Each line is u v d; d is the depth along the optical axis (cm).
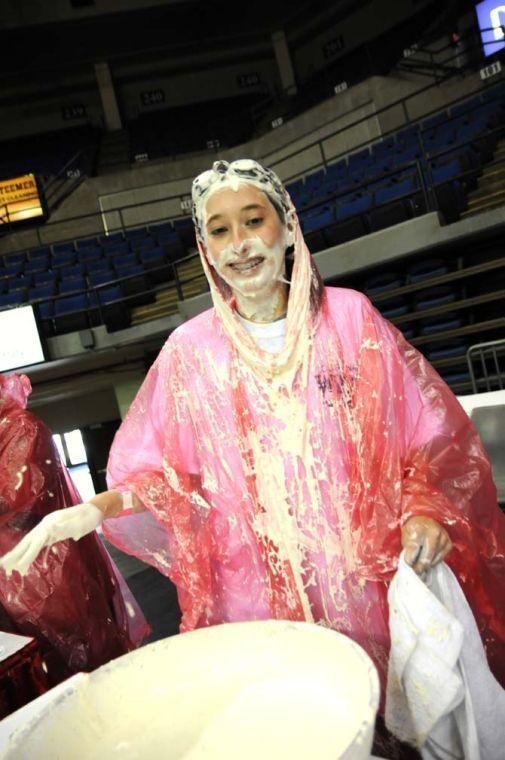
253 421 103
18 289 846
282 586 102
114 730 56
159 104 1449
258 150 1110
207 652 59
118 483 112
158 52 1409
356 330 100
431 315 526
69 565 185
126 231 1073
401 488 94
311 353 100
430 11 1234
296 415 100
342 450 99
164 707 57
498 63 908
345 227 598
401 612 75
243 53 1434
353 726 48
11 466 180
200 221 101
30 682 108
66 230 1095
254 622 60
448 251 546
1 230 1080
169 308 717
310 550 100
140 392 117
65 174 1223
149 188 1104
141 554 119
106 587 201
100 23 1314
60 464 193
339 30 1352
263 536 103
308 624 57
